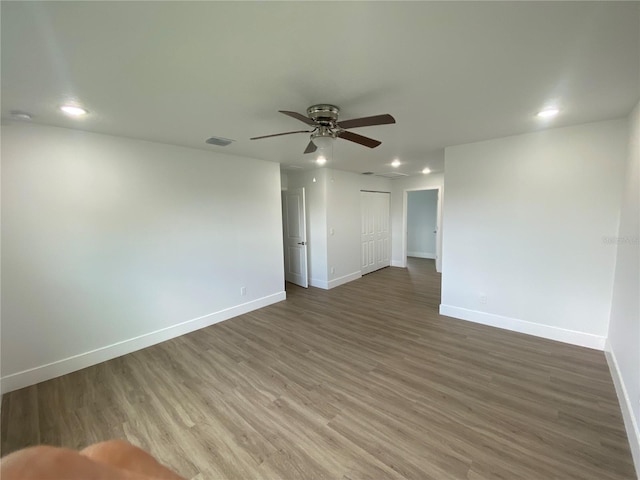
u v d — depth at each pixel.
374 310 4.19
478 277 3.54
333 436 1.85
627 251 2.26
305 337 3.34
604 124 2.64
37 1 1.01
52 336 2.59
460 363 2.69
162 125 2.53
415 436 1.84
